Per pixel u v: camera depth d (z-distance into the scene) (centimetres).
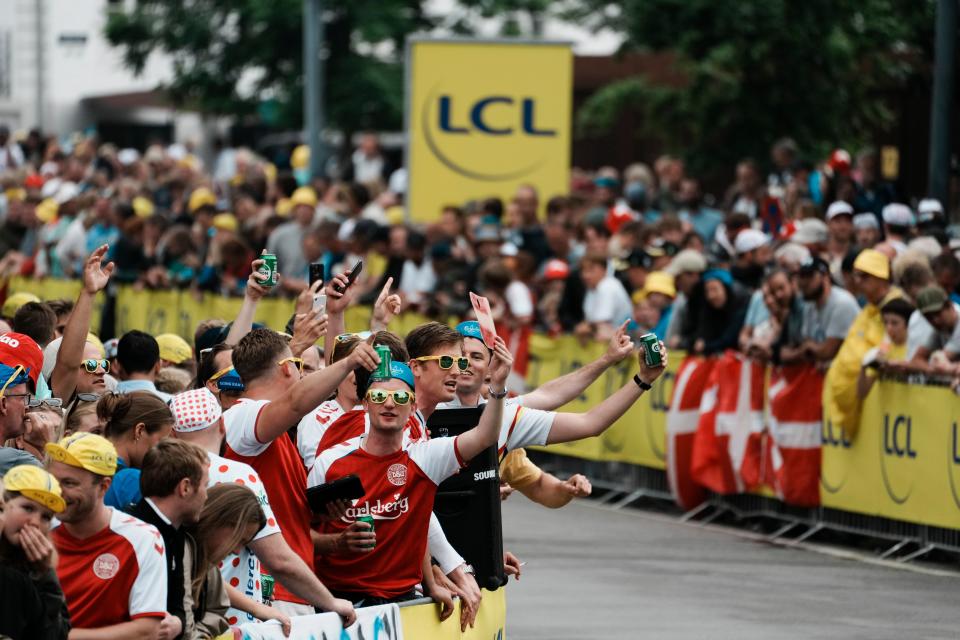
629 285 4956
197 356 3322
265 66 11000
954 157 5025
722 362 4219
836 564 3716
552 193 6869
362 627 2117
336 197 6450
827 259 4509
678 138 7500
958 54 4806
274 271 2762
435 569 2338
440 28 11194
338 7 10662
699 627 3059
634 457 4631
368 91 10550
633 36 6938
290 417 2105
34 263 7462
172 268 6334
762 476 4106
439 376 2359
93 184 8219
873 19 6562
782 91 6850
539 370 4953
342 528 2256
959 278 3812
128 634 1788
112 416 2089
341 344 2375
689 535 4144
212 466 2033
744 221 4831
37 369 2444
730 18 6669
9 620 1658
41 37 14188
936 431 3581
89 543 1800
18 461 2248
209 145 13938
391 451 2233
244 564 2133
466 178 6862
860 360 3775
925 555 3738
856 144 6994
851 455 3847
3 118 14112
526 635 3002
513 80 6856
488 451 2344
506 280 5000
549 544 4003
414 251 5578
